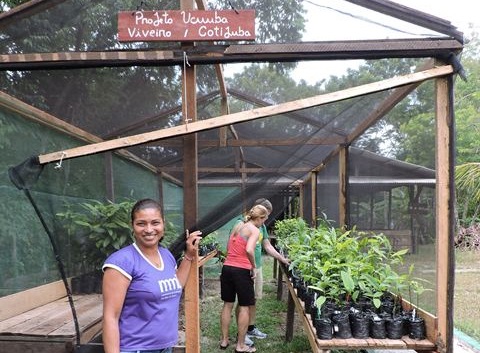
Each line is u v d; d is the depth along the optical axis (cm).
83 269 273
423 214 287
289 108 218
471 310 493
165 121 331
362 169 434
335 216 527
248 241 365
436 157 232
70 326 254
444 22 215
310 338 239
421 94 278
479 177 836
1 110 275
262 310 512
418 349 220
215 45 219
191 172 232
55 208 261
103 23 238
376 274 270
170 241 277
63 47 244
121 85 273
